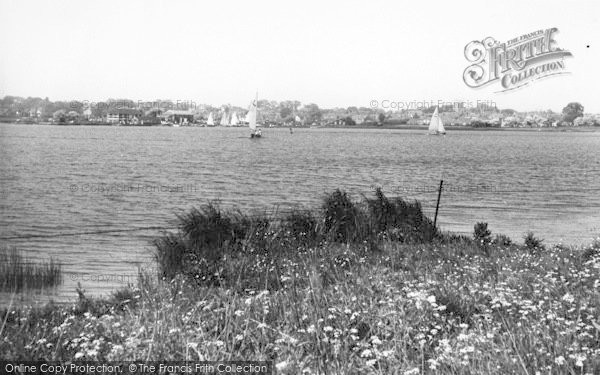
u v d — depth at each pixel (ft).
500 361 20.24
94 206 118.73
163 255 48.52
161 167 233.14
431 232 62.23
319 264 42.78
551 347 21.65
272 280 38.11
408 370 19.97
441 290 31.12
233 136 645.10
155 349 22.06
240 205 119.03
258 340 23.53
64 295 42.57
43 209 112.47
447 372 20.15
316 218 59.77
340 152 368.89
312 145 463.01
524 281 34.96
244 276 39.58
